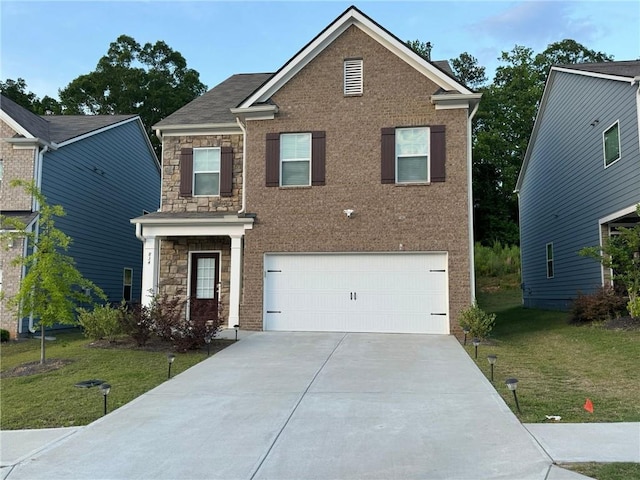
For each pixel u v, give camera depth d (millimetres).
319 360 10422
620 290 14211
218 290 15711
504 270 33219
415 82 14391
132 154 23500
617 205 14711
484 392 7938
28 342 15273
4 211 16688
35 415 7371
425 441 5922
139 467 5410
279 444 5934
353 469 5191
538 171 22812
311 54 14852
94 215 20172
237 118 15133
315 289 14414
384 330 14039
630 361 9594
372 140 14430
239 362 10367
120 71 38531
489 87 38938
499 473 5008
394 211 14156
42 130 18156
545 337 13422
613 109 15008
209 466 5371
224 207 15828
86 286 11234
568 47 38531
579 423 6414
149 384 8828
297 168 14812
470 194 13938
